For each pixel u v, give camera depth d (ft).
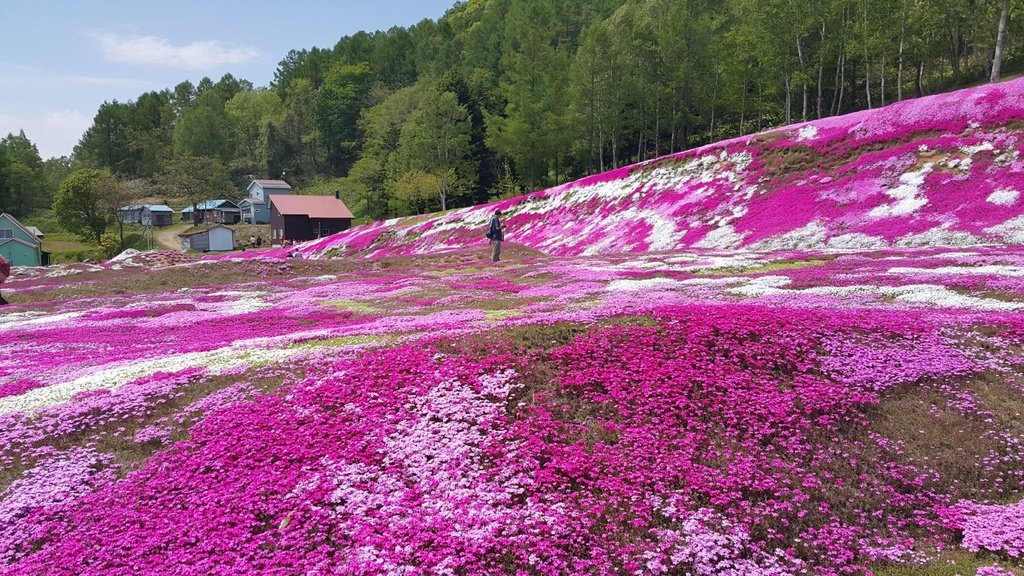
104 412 46.29
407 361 49.90
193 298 111.86
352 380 47.55
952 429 37.73
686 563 28.27
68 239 497.46
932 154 138.82
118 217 471.62
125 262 170.19
